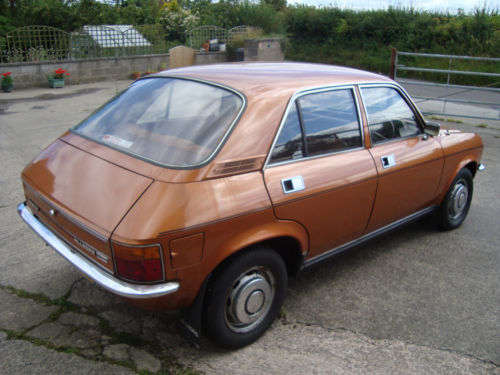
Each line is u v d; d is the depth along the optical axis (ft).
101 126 10.26
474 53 59.57
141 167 8.38
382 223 12.47
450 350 9.86
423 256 14.07
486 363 9.50
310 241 10.28
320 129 10.30
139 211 7.66
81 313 10.46
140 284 7.70
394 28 67.05
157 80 11.04
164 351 9.37
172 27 72.33
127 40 56.54
